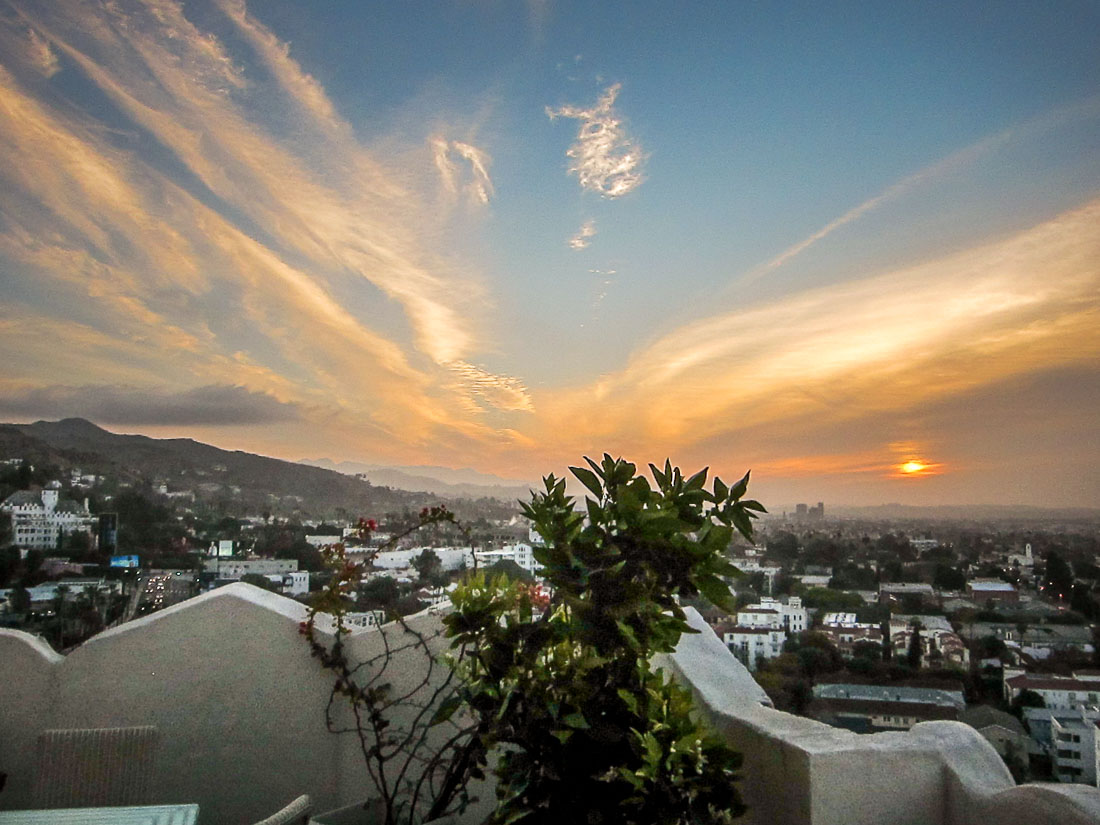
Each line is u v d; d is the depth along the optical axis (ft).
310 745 11.25
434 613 11.10
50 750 9.23
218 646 11.41
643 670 7.61
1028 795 5.83
